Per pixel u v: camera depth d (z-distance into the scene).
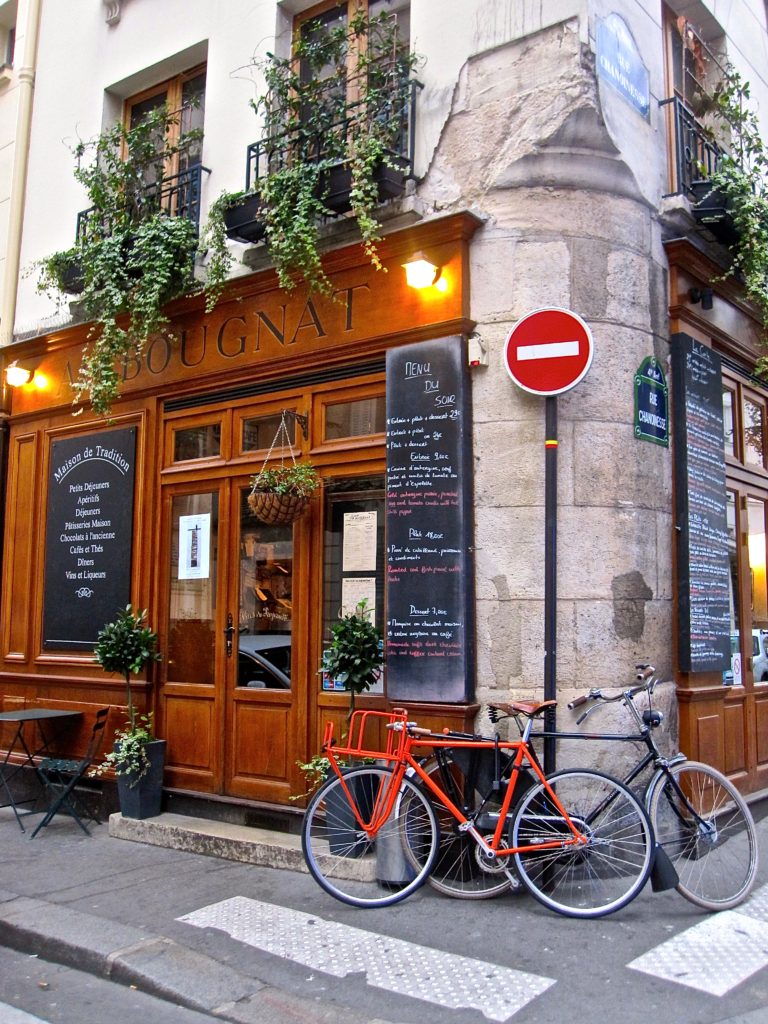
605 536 5.60
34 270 8.87
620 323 5.81
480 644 5.64
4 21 10.08
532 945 4.44
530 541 5.58
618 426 5.71
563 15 5.84
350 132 6.59
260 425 6.92
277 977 4.20
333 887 5.06
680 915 4.79
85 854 6.29
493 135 5.97
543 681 5.45
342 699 6.18
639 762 5.24
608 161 5.88
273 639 6.63
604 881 4.90
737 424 7.14
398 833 5.18
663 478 5.98
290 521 6.25
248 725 6.65
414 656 5.73
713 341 6.72
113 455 7.79
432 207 6.15
